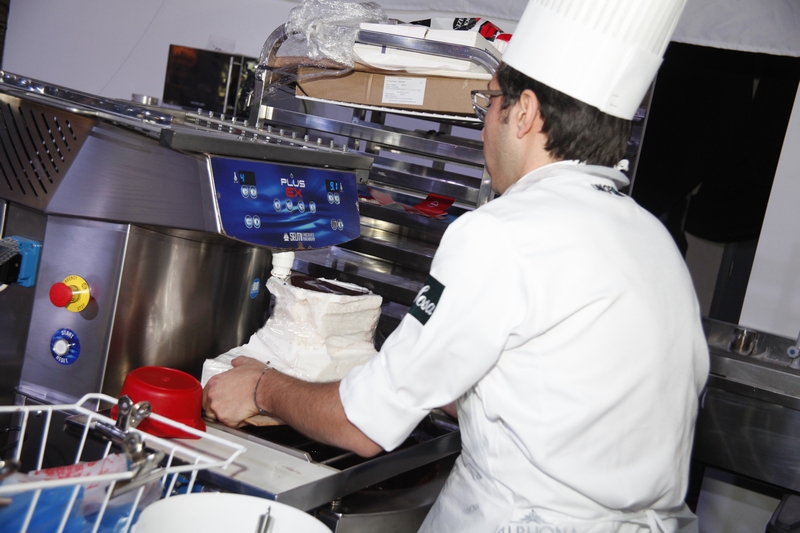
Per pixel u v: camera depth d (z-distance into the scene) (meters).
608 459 0.97
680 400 1.02
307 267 2.23
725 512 2.69
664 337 1.00
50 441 1.22
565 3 1.04
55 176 1.28
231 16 4.17
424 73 1.92
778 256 3.09
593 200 1.03
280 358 1.33
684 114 4.23
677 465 1.04
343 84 2.07
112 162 1.24
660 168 4.34
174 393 1.13
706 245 4.35
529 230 0.96
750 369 2.60
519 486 1.01
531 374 0.97
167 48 4.34
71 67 4.61
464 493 1.09
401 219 2.32
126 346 1.28
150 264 1.28
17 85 1.32
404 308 2.10
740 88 4.11
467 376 0.98
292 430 1.34
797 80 3.96
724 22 2.98
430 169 2.40
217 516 0.87
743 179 4.20
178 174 1.20
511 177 1.14
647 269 1.01
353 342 1.42
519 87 1.09
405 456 1.27
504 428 1.02
